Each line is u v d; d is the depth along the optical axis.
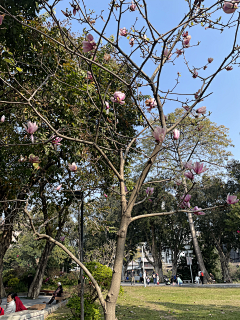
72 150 8.45
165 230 32.59
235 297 13.58
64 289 20.73
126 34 3.41
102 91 7.60
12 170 10.24
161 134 2.67
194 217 30.31
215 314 8.70
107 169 9.71
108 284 7.82
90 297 7.85
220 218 29.16
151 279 41.62
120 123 9.56
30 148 8.88
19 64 7.27
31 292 14.96
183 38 3.56
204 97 3.30
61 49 7.68
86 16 2.92
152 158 2.79
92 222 13.36
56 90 7.84
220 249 32.97
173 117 18.47
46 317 9.23
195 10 3.21
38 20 8.43
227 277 32.69
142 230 34.19
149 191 3.12
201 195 27.20
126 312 9.48
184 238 35.72
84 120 7.87
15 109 7.53
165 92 3.57
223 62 3.01
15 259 39.44
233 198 2.70
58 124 8.80
